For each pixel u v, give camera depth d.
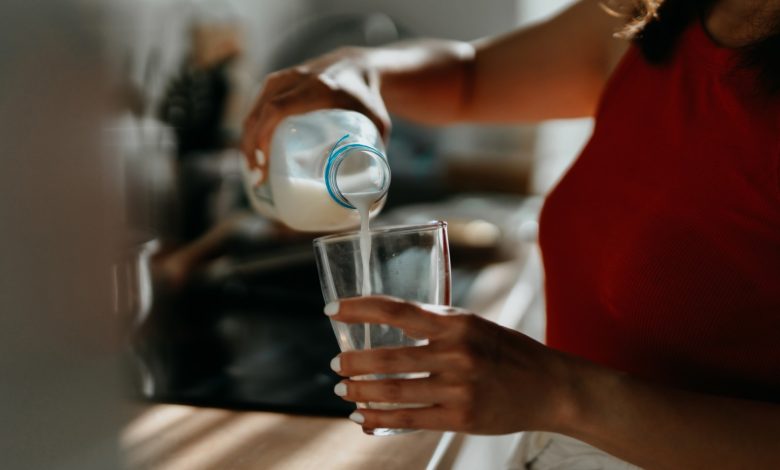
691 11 0.74
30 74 0.59
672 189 0.72
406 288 0.62
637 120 0.79
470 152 2.38
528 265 1.56
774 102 0.65
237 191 1.40
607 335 0.81
